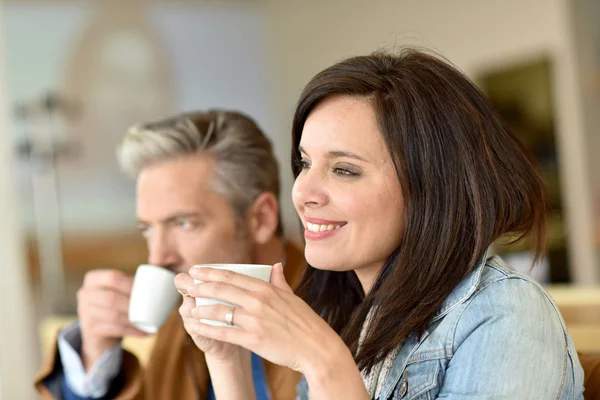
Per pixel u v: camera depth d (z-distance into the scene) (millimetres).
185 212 1698
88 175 6098
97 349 1762
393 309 1097
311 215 1111
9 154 3324
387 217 1098
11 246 3260
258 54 6855
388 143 1083
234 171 1725
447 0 4844
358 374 943
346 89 1110
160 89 6500
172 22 6562
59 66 6133
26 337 3266
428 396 1068
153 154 1709
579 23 4016
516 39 4359
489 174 1099
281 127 6699
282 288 1024
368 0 5504
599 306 1917
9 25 5969
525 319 1015
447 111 1098
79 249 5910
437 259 1089
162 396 1814
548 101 4195
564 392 1031
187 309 1035
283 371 1690
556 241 4172
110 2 6297
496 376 986
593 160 4020
